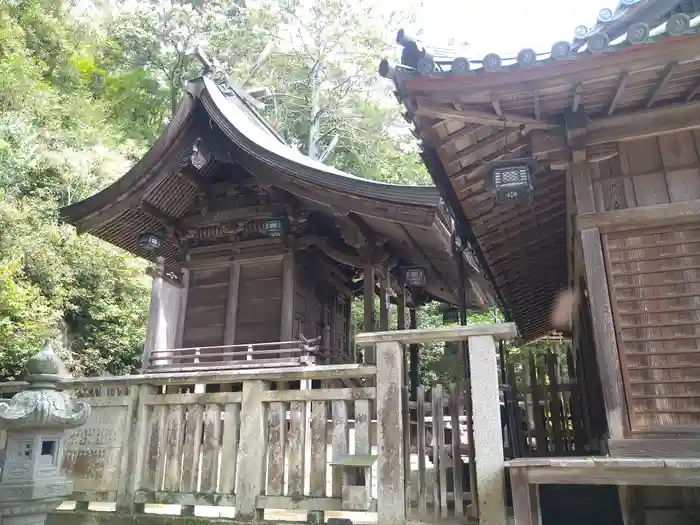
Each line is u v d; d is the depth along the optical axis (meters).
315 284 10.20
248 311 9.25
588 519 5.12
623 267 4.36
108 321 14.45
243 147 8.23
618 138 4.46
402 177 27.31
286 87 26.77
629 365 4.14
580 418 7.02
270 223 8.88
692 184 4.36
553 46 3.67
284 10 24.17
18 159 14.30
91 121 21.00
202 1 26.39
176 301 9.60
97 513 4.65
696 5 4.82
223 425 4.61
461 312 7.70
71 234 14.26
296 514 5.18
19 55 18.16
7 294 10.24
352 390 4.12
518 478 3.56
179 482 4.54
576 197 4.53
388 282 9.68
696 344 4.07
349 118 27.05
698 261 4.22
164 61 27.02
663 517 4.14
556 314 11.52
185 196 9.67
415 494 4.19
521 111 4.32
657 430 3.96
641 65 3.73
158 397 4.79
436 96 4.01
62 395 3.91
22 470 3.60
